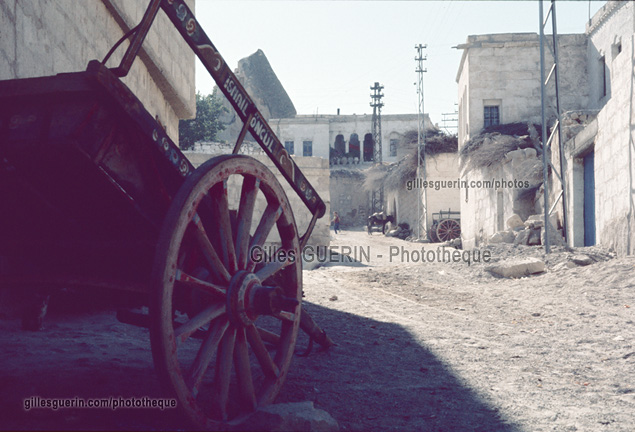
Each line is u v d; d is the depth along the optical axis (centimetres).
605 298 853
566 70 2542
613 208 1197
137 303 336
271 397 319
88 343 462
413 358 509
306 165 2033
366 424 328
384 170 4138
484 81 2589
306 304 861
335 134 7069
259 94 8175
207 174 271
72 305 609
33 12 566
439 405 371
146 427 264
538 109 2556
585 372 459
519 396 393
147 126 270
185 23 296
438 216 3384
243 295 292
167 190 300
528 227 1538
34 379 328
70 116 249
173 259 250
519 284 1081
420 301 913
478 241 2409
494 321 718
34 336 472
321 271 1405
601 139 1261
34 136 249
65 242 312
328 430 289
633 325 655
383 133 7131
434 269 1314
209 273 296
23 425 248
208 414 296
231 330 293
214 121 5316
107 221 308
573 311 772
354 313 783
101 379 337
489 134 2394
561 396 393
